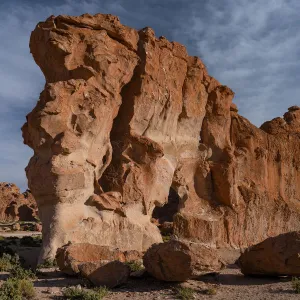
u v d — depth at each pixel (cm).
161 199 2466
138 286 1241
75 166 1931
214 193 2875
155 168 2342
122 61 2245
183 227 2650
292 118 3544
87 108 2023
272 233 3084
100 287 1166
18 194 6638
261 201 3039
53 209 1870
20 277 1329
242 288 1235
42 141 1900
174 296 1114
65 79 2095
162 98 2492
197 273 1248
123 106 2377
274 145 3269
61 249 1445
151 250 1303
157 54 2458
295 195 3344
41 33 2108
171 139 2616
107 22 2238
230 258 2352
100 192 2142
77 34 2117
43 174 1877
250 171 3069
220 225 2762
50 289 1170
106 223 2058
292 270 1337
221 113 2931
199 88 2805
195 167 2823
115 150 2328
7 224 4981
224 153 2920
